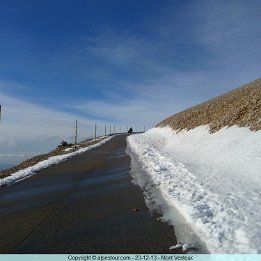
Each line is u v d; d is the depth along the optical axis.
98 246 7.09
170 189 12.12
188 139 29.80
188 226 8.06
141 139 50.50
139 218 9.02
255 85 33.66
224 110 29.91
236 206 9.02
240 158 16.30
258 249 6.19
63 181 15.97
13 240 7.74
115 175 16.84
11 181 16.89
